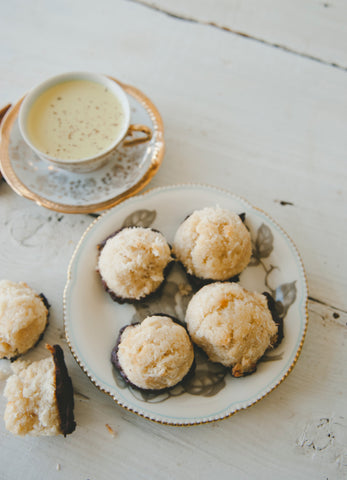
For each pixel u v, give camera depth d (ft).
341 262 1.39
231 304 1.21
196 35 1.60
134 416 1.23
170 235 1.35
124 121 1.35
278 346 1.24
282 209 1.43
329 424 1.24
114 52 1.56
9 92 1.50
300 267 1.30
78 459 1.20
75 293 1.25
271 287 1.31
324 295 1.36
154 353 1.14
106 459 1.20
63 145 1.35
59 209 1.33
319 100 1.55
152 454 1.21
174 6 1.63
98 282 1.28
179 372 1.16
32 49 1.55
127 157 1.40
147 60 1.56
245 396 1.19
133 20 1.61
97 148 1.35
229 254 1.25
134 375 1.14
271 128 1.51
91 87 1.40
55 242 1.36
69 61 1.54
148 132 1.34
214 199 1.36
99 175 1.38
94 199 1.35
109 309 1.28
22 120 1.32
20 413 1.14
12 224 1.37
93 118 1.38
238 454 1.21
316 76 1.58
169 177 1.44
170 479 1.19
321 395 1.27
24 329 1.20
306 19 1.64
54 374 1.16
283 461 1.21
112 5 1.62
